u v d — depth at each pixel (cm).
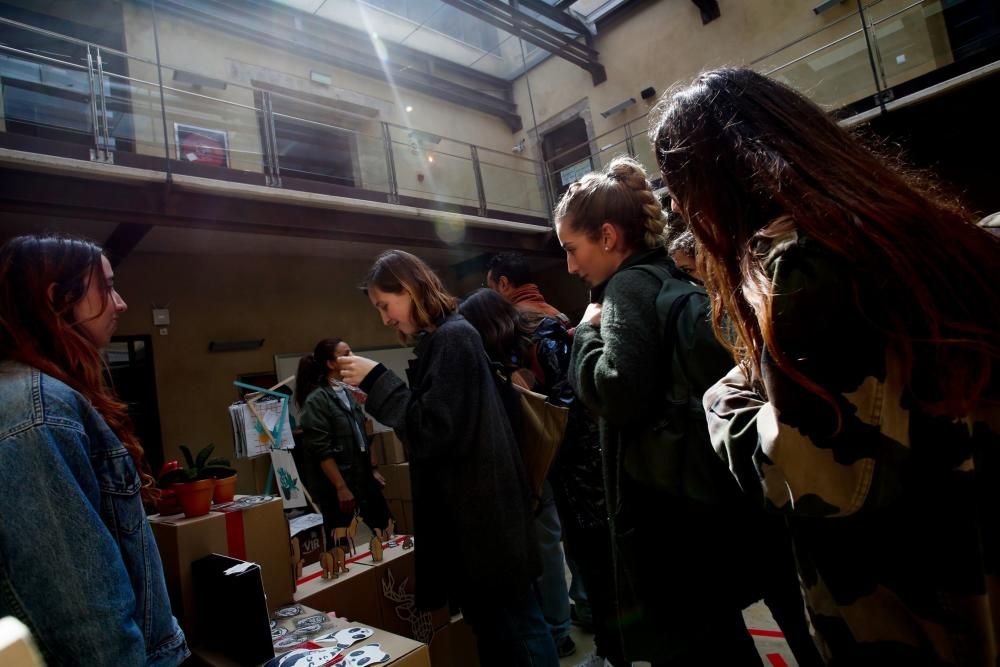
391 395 122
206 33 598
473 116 873
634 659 88
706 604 83
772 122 51
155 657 75
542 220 755
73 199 379
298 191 497
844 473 41
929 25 479
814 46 637
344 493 266
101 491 73
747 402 57
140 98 426
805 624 88
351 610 152
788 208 45
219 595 114
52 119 379
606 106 838
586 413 140
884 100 495
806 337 41
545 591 184
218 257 586
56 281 79
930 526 40
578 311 838
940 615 40
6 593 60
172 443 514
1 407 66
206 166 448
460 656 171
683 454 81
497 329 172
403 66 796
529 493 127
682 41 758
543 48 792
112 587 65
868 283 40
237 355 577
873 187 44
